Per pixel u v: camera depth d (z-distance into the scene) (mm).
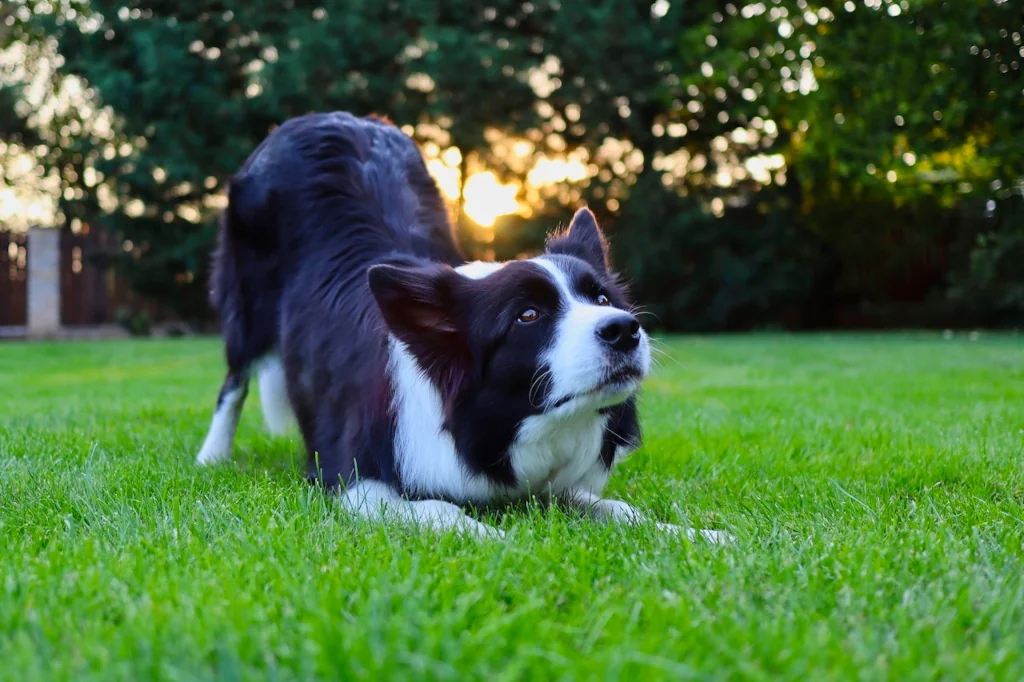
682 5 17906
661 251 17656
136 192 17141
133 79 16203
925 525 2715
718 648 1665
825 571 2176
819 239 19219
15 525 2754
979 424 4859
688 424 5160
